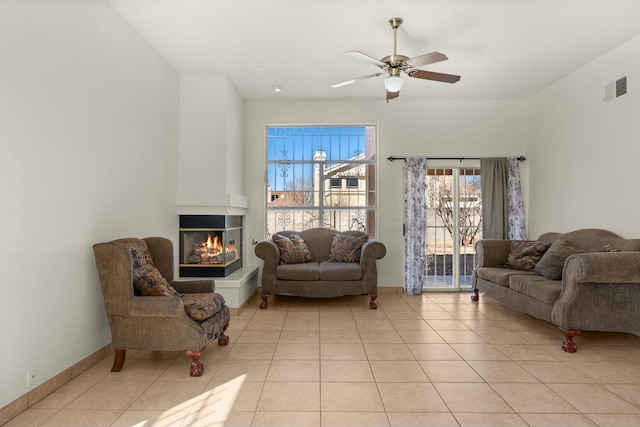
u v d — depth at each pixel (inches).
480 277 196.7
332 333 148.4
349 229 232.8
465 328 155.1
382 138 227.8
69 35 105.8
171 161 177.6
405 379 106.2
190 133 187.8
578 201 180.2
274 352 127.7
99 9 119.5
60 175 102.3
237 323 162.6
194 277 184.5
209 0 121.6
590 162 172.2
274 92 212.4
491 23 136.3
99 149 120.0
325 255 216.1
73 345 107.6
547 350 129.9
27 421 84.5
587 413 88.1
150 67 155.3
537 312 145.1
